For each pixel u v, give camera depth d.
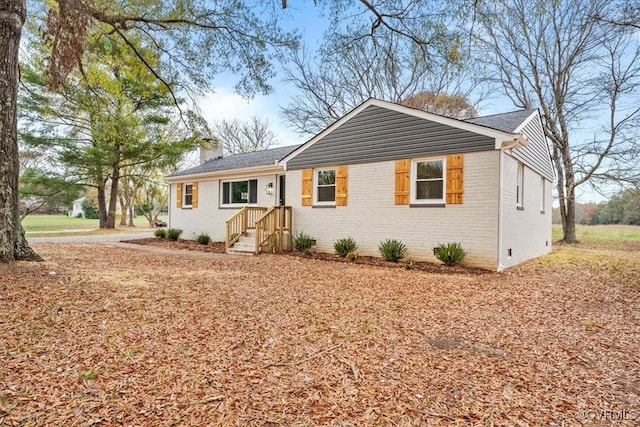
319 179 11.93
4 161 6.43
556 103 17.78
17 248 6.65
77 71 11.16
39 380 2.59
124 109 16.70
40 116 17.14
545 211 13.48
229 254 11.34
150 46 10.32
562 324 4.30
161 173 25.77
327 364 3.03
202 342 3.45
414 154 9.70
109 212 22.00
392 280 7.03
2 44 6.33
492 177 8.45
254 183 14.13
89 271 6.82
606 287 6.54
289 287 6.14
